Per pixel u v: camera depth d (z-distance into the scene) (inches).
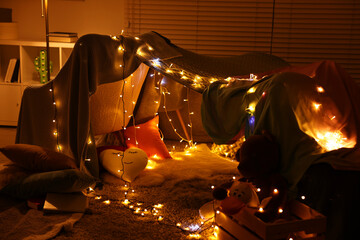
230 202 75.7
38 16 164.2
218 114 104.7
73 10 163.5
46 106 108.9
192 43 163.0
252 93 93.2
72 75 99.1
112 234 78.4
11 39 157.5
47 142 110.7
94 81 99.2
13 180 93.2
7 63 169.6
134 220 84.5
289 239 66.4
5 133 147.5
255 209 74.0
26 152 96.0
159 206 90.1
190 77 111.9
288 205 76.5
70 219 81.6
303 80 87.7
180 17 160.7
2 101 155.7
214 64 126.6
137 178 104.8
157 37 119.9
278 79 86.4
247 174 75.8
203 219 85.1
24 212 85.0
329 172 73.3
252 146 76.8
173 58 116.0
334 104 90.5
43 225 79.0
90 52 98.3
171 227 82.2
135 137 122.6
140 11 160.7
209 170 112.5
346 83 97.6
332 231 73.1
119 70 106.0
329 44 161.8
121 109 119.6
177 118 140.5
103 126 116.2
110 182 102.7
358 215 72.4
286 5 158.9
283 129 80.7
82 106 97.8
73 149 101.6
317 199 74.0
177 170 112.5
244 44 162.6
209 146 138.6
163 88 130.4
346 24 159.9
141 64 119.0
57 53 168.7
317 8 159.0
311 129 81.8
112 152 107.3
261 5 159.2
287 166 79.0
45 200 85.7
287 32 161.0
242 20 160.2
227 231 75.2
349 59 162.7
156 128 127.5
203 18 160.4
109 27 164.4
